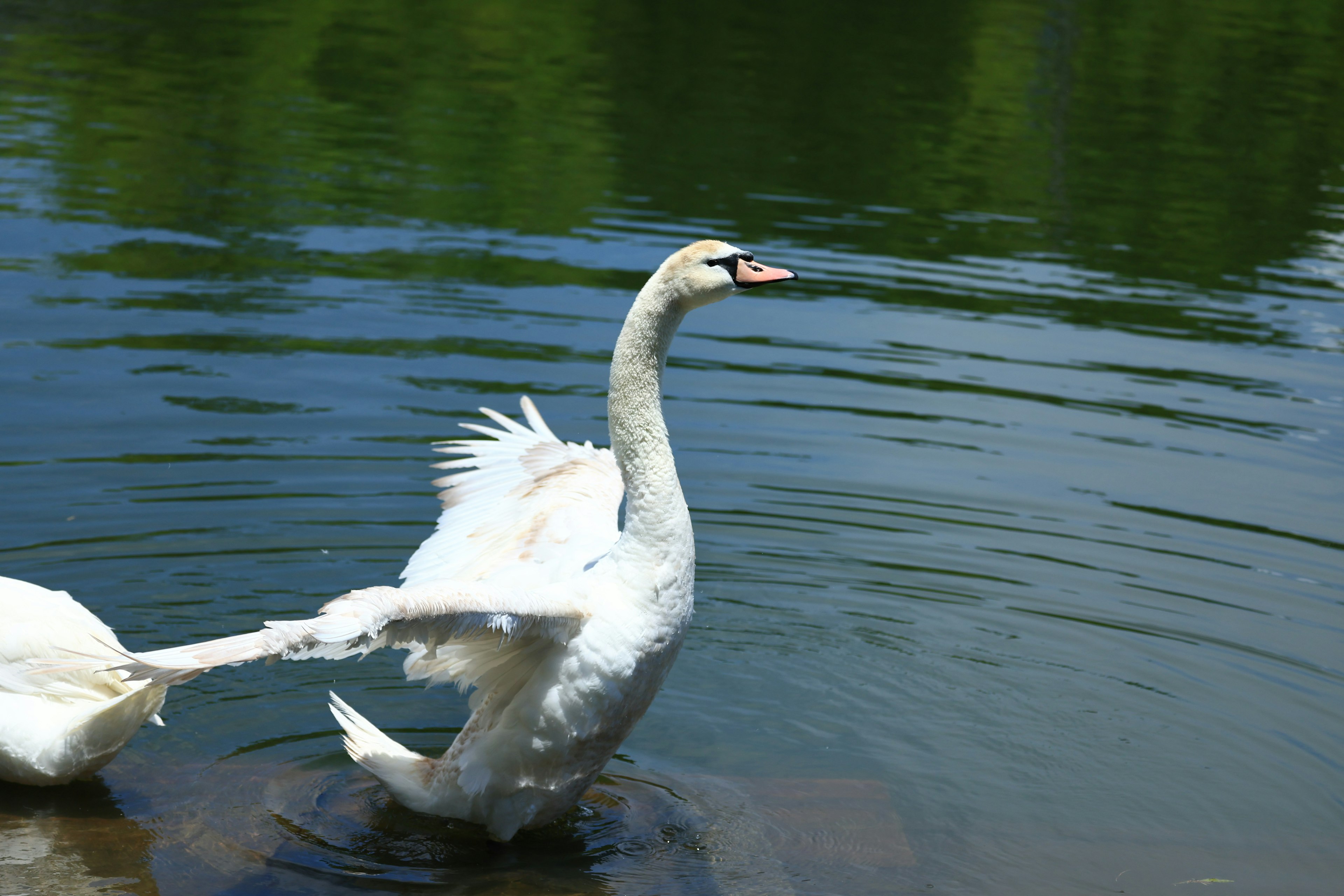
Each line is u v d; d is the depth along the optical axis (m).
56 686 6.10
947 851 6.03
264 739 6.77
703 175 18.45
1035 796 6.49
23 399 10.10
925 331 13.17
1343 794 6.56
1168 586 8.52
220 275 13.29
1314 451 10.74
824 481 9.80
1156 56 28.58
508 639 5.56
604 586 5.75
